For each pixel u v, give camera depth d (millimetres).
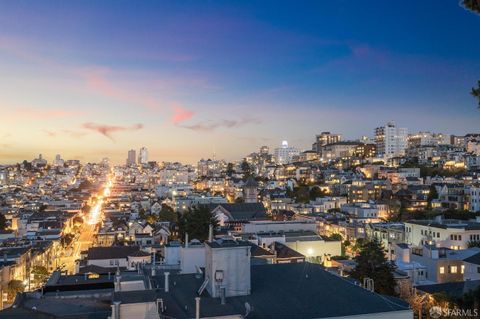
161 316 33406
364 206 186125
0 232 168375
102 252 107125
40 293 47062
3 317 35344
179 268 53594
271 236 95938
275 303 37406
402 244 97812
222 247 38750
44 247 140625
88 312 36031
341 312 36562
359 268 73875
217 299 37531
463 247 110438
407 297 68375
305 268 45312
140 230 175750
